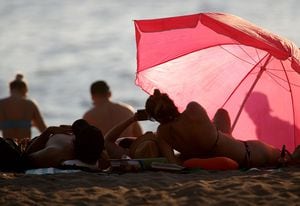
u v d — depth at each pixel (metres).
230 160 11.80
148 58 12.49
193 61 12.93
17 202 9.82
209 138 11.90
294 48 12.05
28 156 11.71
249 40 11.70
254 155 12.22
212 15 12.09
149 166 11.73
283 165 12.18
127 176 11.18
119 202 9.89
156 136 12.21
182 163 12.18
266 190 10.20
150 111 12.07
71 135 12.11
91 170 11.55
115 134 12.62
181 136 11.99
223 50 12.96
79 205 9.75
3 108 18.23
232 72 13.19
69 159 11.77
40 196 10.09
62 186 10.57
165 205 9.73
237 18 12.48
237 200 9.84
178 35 12.39
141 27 12.09
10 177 11.10
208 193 10.10
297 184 10.50
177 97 13.07
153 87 12.86
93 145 11.60
